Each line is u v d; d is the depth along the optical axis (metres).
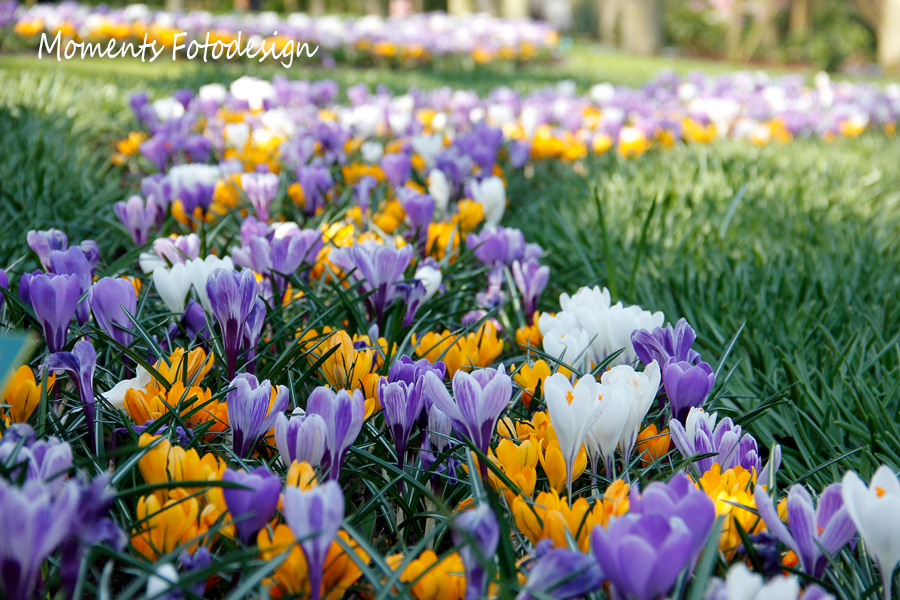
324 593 0.66
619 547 0.58
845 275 1.35
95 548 0.64
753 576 0.59
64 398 0.83
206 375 0.87
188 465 0.69
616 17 19.23
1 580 0.57
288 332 0.94
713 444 0.74
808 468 0.89
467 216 1.36
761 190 2.04
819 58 13.48
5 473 0.63
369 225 1.29
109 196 1.67
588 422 0.71
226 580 0.68
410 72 6.32
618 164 2.40
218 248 1.28
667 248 1.56
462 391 0.71
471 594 0.61
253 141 2.12
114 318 0.82
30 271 1.12
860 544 0.72
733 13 13.34
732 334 1.10
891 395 0.95
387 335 0.99
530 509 0.69
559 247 1.53
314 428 0.69
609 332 0.86
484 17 8.70
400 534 0.75
